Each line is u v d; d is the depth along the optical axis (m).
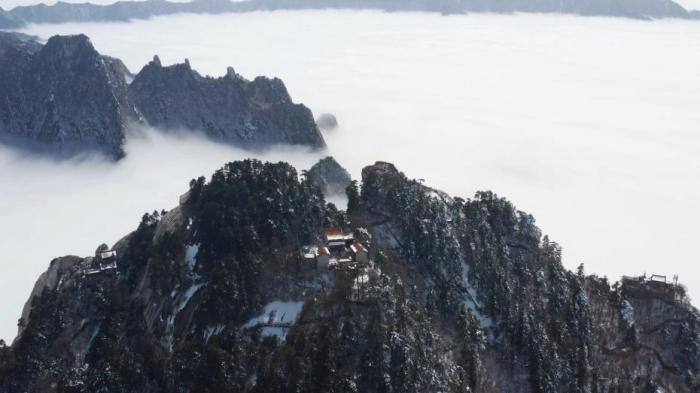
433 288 137.38
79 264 155.50
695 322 143.25
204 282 131.75
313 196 151.50
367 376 106.19
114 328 133.25
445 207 153.50
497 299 135.88
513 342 128.75
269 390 103.81
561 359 127.06
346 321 112.00
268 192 145.25
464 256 145.25
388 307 115.50
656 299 147.25
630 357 136.75
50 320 134.00
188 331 121.44
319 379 104.12
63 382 118.38
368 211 153.88
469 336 124.25
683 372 136.88
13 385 123.88
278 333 117.62
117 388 111.44
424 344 112.19
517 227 159.38
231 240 134.25
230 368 108.25
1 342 137.75
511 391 122.44
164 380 112.25
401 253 144.75
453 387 110.75
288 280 125.69
